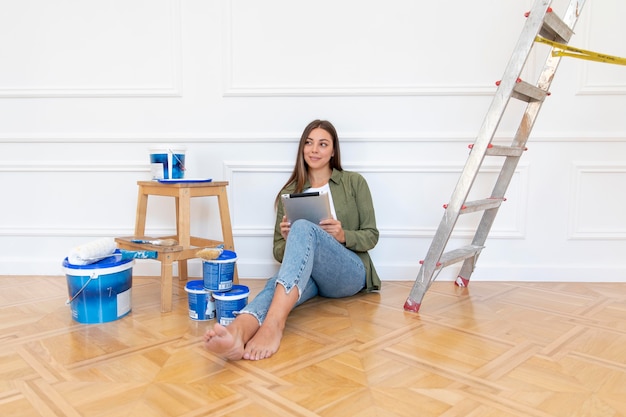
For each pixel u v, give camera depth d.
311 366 1.19
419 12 2.02
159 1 2.05
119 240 1.75
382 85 2.05
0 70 2.09
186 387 1.07
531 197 2.10
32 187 2.15
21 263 2.17
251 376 1.13
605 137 2.04
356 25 2.04
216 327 1.12
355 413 0.96
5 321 1.53
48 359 1.22
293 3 2.03
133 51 2.08
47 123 2.12
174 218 2.16
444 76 2.04
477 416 0.96
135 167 2.12
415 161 2.09
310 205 1.62
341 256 1.62
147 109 2.10
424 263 1.65
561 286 2.04
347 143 2.09
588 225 2.10
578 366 1.21
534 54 2.01
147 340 1.37
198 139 2.10
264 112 2.09
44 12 2.06
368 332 1.44
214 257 1.51
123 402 1.00
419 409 0.98
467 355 1.27
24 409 0.97
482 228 1.97
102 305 1.51
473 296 1.87
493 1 2.00
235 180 2.13
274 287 1.44
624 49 1.99
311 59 2.06
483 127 1.58
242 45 2.06
